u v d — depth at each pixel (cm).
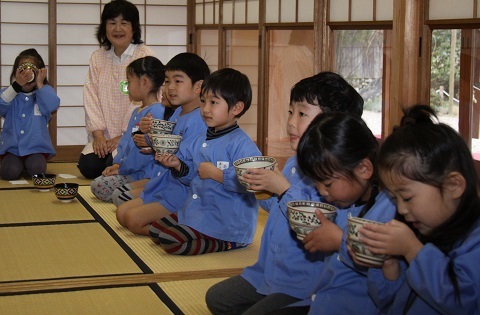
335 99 218
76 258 311
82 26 635
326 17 434
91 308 246
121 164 437
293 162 239
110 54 531
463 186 153
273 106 510
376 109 393
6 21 620
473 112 317
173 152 329
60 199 432
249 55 545
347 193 186
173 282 278
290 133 224
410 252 157
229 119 310
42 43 630
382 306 177
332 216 194
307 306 202
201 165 311
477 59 312
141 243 341
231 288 235
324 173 183
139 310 245
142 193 371
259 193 233
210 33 627
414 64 344
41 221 382
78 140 643
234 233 319
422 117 166
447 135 155
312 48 454
